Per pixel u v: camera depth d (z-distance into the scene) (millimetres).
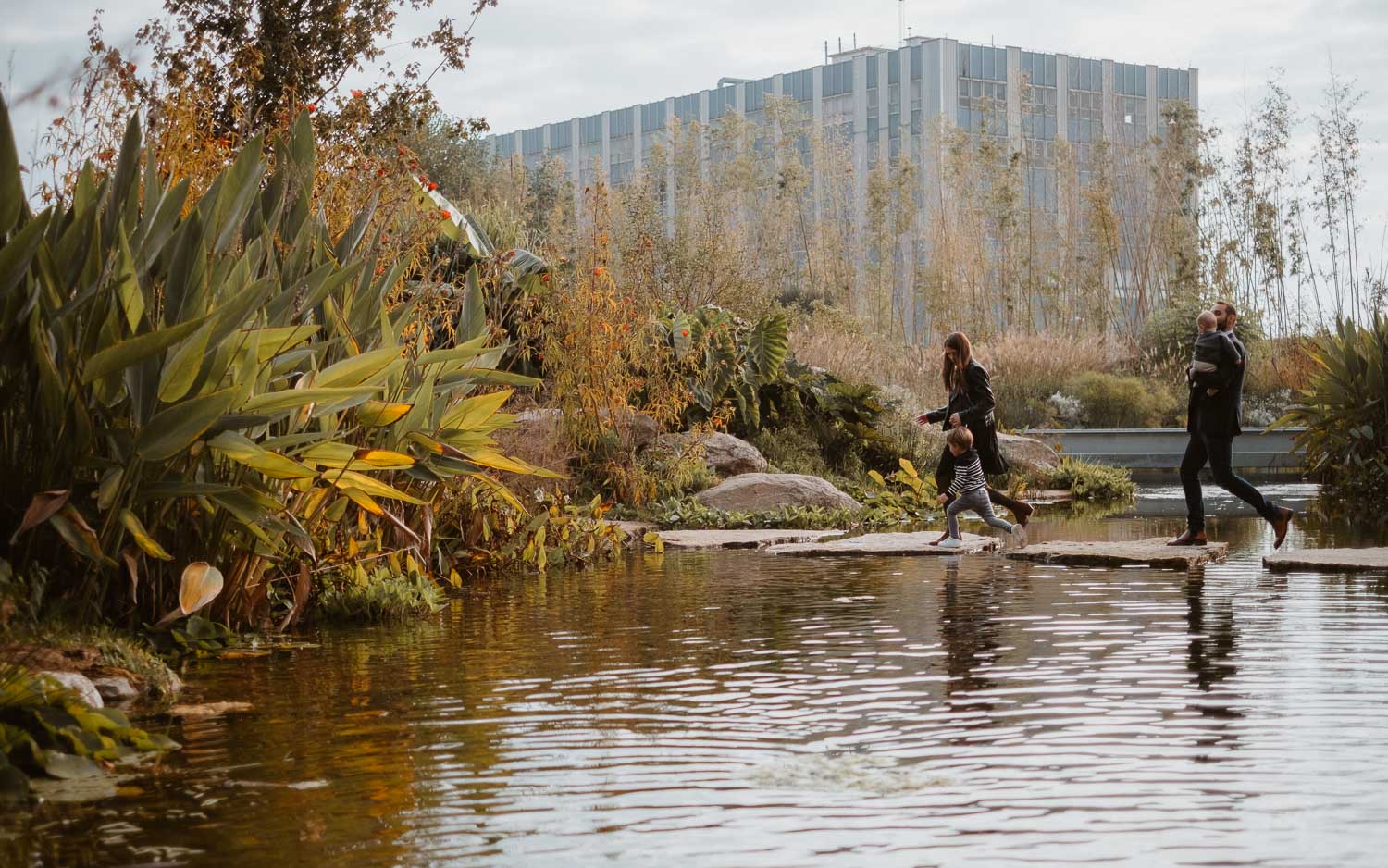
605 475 12734
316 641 5953
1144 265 36062
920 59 65000
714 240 23547
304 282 5977
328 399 5469
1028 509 10359
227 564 5914
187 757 3785
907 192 39375
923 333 37031
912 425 18250
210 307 5484
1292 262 32156
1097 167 38531
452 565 8477
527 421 11812
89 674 4617
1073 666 5051
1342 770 3465
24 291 5133
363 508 6926
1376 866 2717
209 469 5602
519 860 2852
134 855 2904
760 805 3254
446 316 9602
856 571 8711
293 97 10016
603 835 3023
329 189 8500
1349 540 10219
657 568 9109
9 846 2975
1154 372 28203
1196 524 9609
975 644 5617
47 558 5270
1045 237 36812
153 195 5777
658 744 3904
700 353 15312
